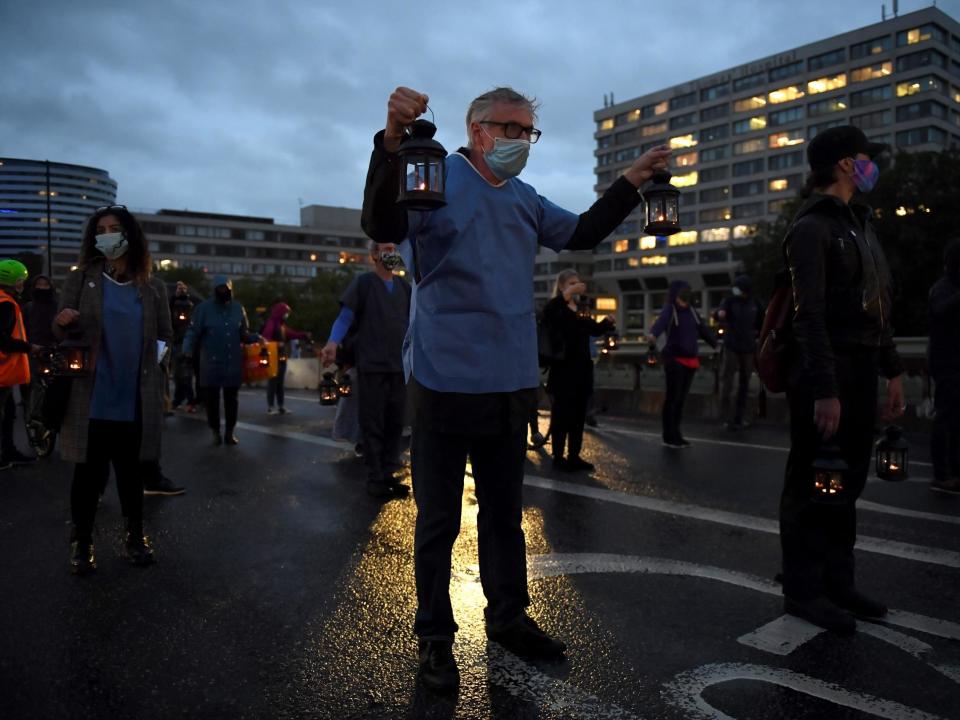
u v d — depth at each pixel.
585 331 6.57
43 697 2.51
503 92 2.59
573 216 2.82
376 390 5.74
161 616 3.23
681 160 121.44
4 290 6.41
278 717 2.37
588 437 8.92
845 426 3.11
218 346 8.26
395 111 2.23
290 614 3.25
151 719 2.36
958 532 4.57
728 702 2.43
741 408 9.67
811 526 3.14
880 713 2.35
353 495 5.71
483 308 2.58
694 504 5.30
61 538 4.51
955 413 5.72
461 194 2.56
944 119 99.56
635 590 3.50
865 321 3.09
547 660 2.76
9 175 160.62
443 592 2.66
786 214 58.53
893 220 48.44
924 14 97.56
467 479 6.25
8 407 7.12
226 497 5.64
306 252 153.12
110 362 3.86
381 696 2.51
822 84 106.38
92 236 3.92
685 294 8.11
